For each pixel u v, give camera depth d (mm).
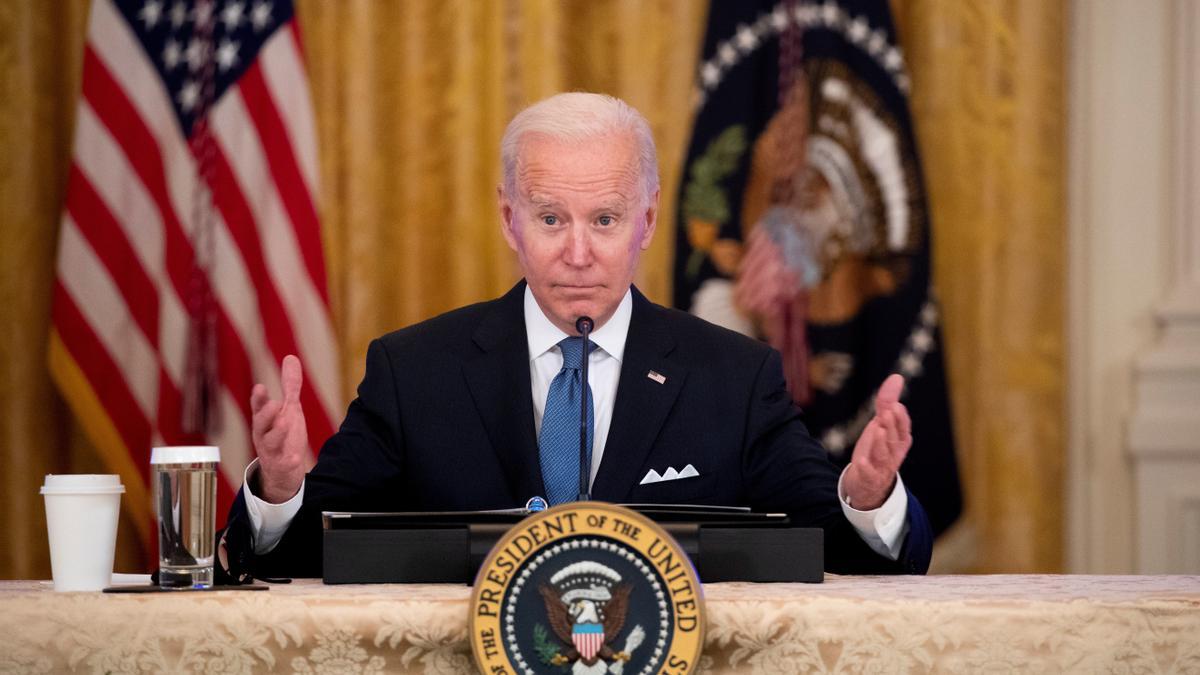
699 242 10258
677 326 5434
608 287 5039
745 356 5363
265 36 9695
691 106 10383
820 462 5117
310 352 9422
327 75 10320
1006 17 10305
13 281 9836
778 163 10219
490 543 3812
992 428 10219
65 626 3314
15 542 9812
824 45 10234
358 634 3297
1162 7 10562
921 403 10039
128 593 3404
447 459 5086
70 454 9992
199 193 9555
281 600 3324
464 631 3283
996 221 10266
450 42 10367
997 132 10273
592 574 3189
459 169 10312
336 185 10320
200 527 3807
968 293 10266
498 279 10312
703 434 5117
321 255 9547
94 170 9477
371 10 10352
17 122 9883
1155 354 10414
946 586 3826
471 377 5203
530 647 3160
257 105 9641
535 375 5297
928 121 10336
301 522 4590
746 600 3320
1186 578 4215
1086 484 10461
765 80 10336
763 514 4004
